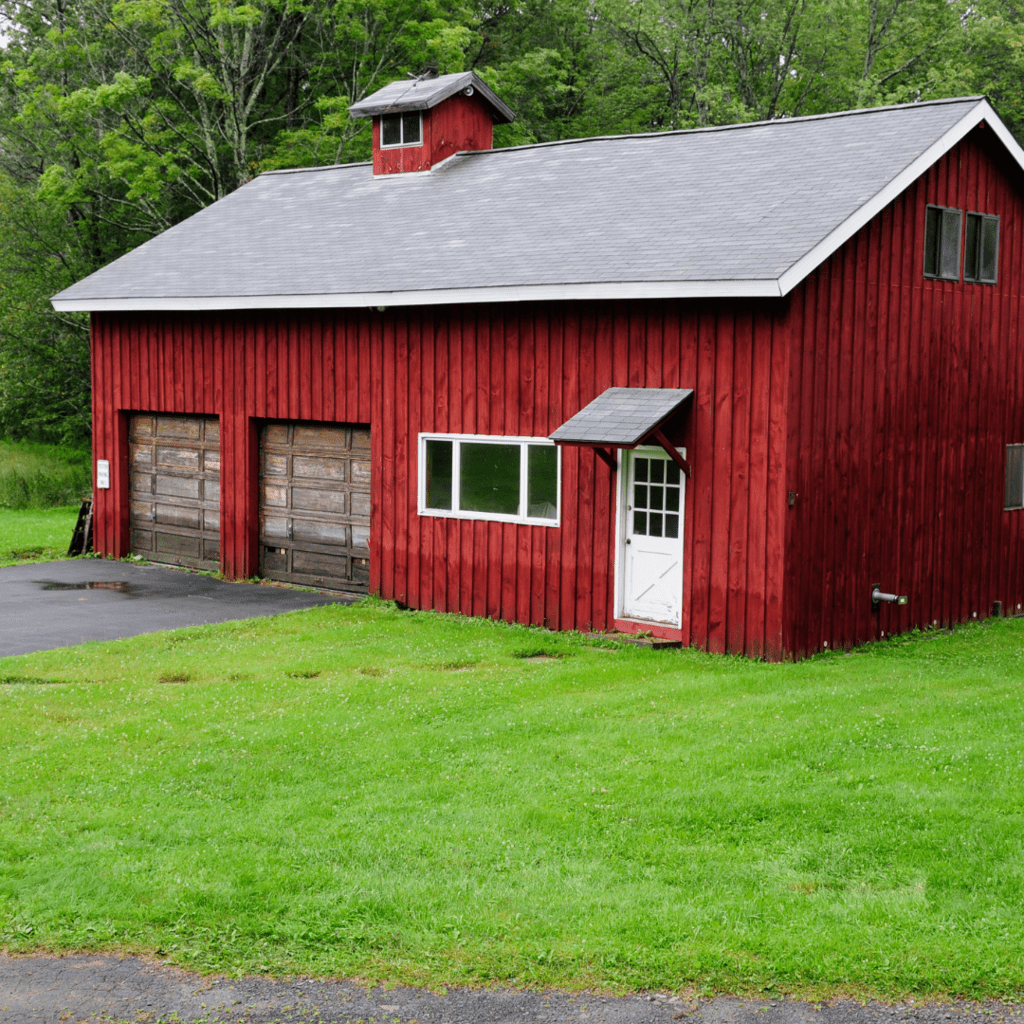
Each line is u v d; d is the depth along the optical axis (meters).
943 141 14.17
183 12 31.30
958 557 16.16
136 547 20.61
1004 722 10.01
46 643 13.70
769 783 8.37
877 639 14.64
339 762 9.03
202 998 5.72
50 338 35.78
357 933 6.25
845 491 13.84
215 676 12.01
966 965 5.87
